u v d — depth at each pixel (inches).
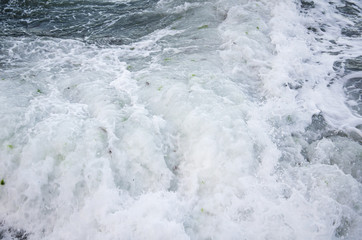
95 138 164.1
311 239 132.7
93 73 221.8
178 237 135.0
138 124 173.9
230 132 169.6
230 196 148.9
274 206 143.3
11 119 171.0
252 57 239.5
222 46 257.4
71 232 145.8
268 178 156.2
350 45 273.0
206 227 143.2
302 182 154.7
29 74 217.6
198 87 201.3
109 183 152.5
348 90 221.9
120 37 282.0
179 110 184.7
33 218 153.3
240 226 139.9
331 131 189.3
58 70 225.6
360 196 148.2
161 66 231.5
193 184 156.6
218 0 332.8
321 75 234.4
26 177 155.9
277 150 168.1
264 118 186.1
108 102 188.2
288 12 301.6
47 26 295.1
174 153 169.9
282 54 241.3
